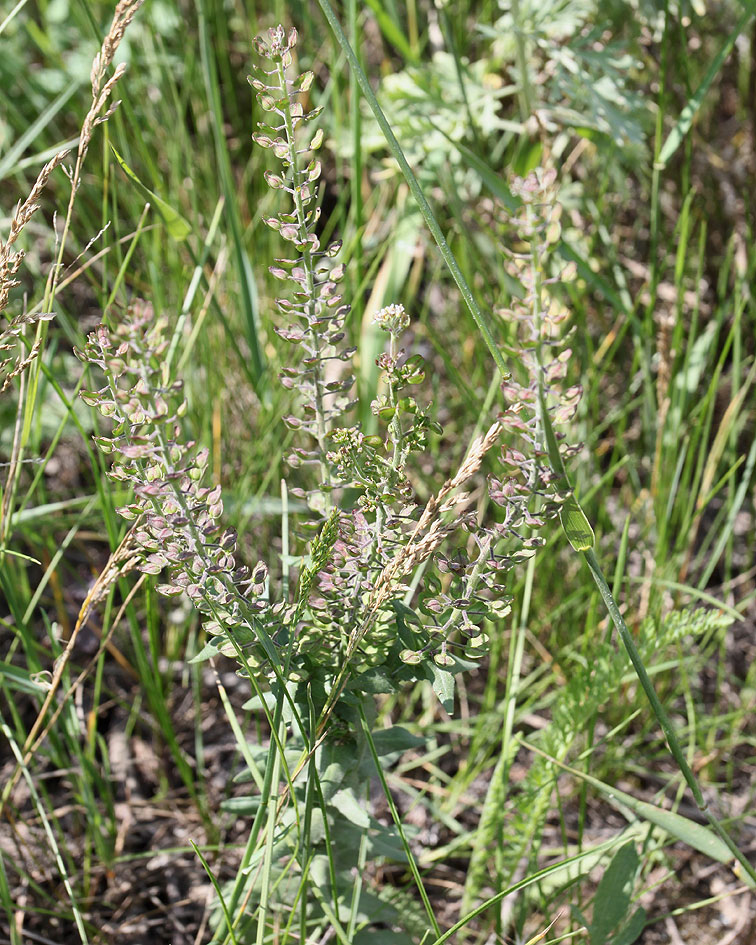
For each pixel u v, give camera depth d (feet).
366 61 4.68
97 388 3.80
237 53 4.68
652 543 3.70
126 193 4.08
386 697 3.29
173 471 2.29
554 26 3.47
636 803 2.61
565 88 3.48
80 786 3.18
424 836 3.20
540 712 3.46
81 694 3.40
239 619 2.45
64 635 3.45
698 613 2.91
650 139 4.00
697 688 3.56
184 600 3.40
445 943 2.94
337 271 2.40
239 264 3.44
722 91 4.43
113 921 3.06
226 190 3.47
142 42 4.43
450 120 3.58
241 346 3.93
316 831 2.69
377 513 2.43
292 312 2.43
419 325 4.14
